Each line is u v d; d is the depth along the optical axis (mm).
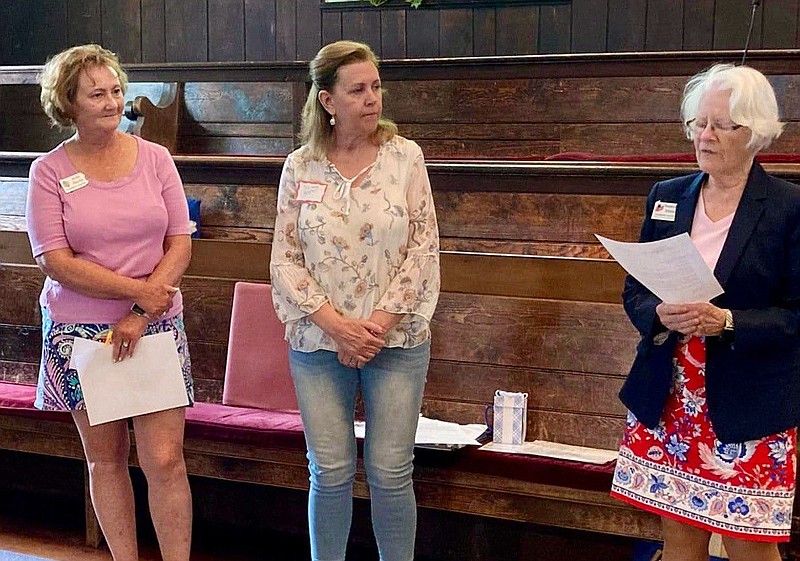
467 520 3143
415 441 2709
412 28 5613
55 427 3230
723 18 5039
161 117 4727
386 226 2383
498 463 2738
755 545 2078
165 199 2592
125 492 2621
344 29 5762
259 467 3006
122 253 2494
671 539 2195
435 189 3014
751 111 1951
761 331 1972
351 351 2342
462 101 4496
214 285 3318
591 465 2676
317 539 2471
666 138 4137
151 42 6184
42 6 6359
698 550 2176
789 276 2014
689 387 2094
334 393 2449
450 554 3176
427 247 2439
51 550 3234
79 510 3609
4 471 3777
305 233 2426
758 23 4980
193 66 4719
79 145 2516
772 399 2008
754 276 2010
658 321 2094
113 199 2484
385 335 2381
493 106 4441
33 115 5371
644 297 2182
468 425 2980
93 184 2482
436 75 4512
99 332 2514
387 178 2420
